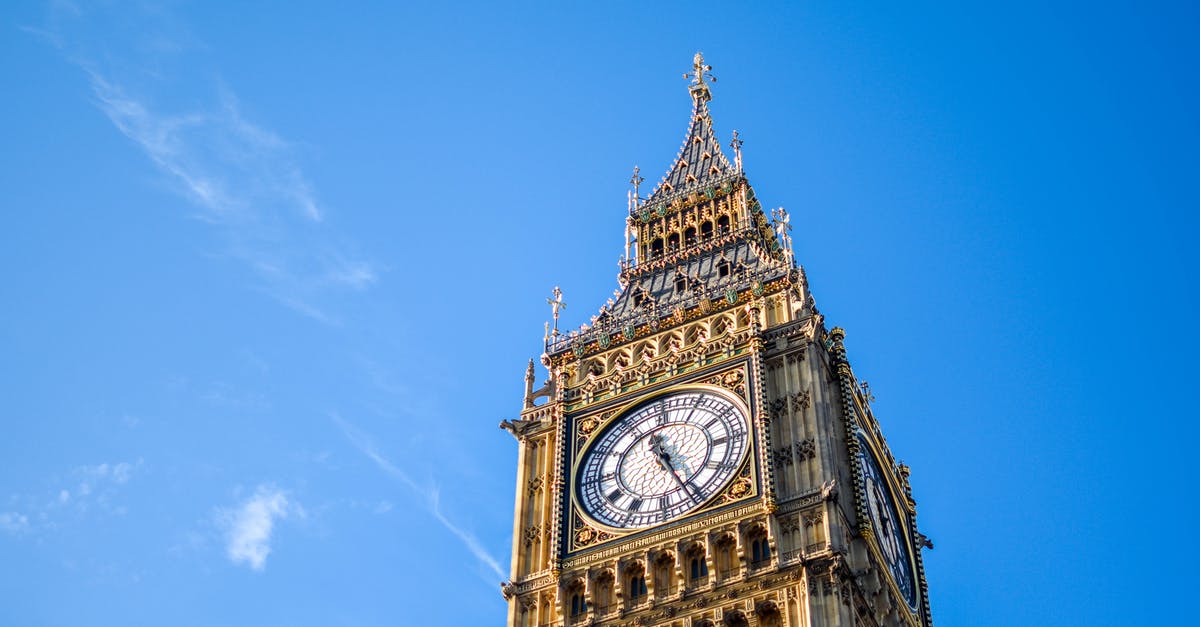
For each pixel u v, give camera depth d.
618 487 72.69
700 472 71.38
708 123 100.12
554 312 84.62
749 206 92.00
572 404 77.75
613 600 68.56
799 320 76.50
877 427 78.62
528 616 69.75
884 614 68.62
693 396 75.00
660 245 92.19
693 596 66.75
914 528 78.38
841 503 68.88
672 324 80.75
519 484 75.62
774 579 66.00
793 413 72.50
